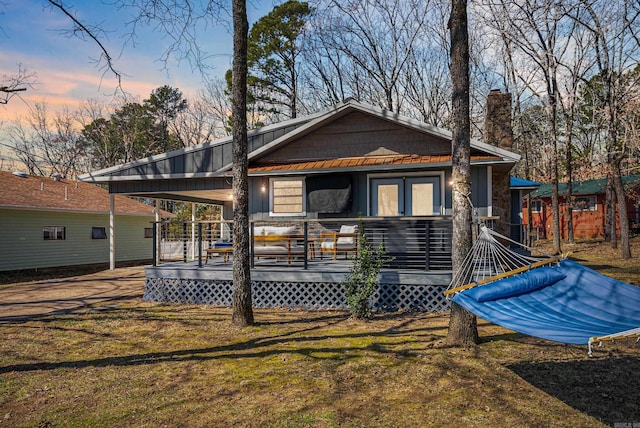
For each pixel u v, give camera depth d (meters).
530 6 18.17
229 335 6.82
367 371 5.05
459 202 6.01
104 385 4.77
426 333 6.68
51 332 7.24
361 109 11.42
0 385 4.80
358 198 11.54
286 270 9.03
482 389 4.46
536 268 5.19
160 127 41.81
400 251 8.59
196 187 14.58
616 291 4.72
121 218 21.98
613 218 20.31
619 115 17.06
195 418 3.89
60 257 18.66
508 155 9.91
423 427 3.63
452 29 6.10
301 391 4.49
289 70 27.20
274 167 11.92
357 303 7.77
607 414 3.84
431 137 11.34
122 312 8.83
